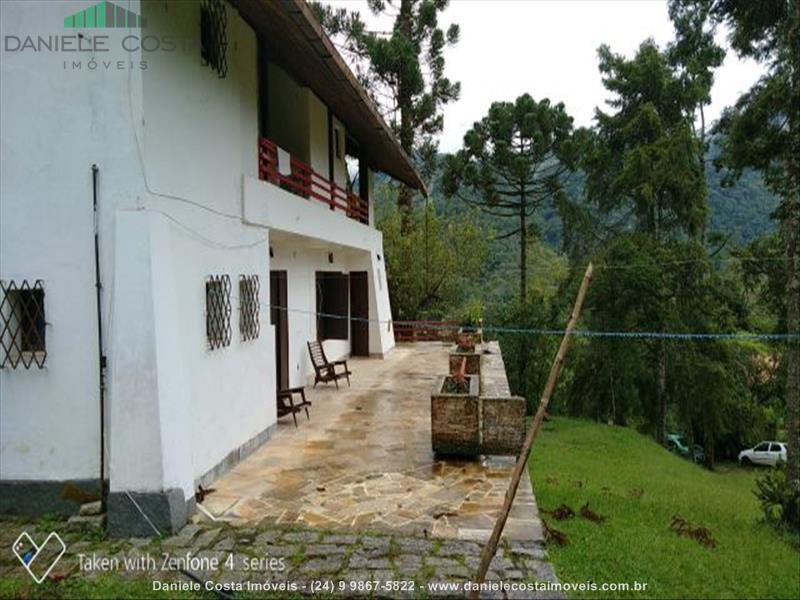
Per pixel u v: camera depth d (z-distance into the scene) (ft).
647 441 54.75
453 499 18.03
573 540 16.87
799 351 29.78
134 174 16.33
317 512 16.94
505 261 114.83
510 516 16.72
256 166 25.52
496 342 58.49
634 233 70.18
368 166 52.75
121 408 15.69
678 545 18.12
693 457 75.82
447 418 22.09
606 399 68.59
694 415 69.31
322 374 39.70
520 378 59.36
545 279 99.76
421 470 20.90
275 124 35.12
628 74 73.92
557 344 60.54
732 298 63.67
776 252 51.52
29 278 16.49
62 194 16.43
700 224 68.54
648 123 70.64
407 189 78.84
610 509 21.86
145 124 16.42
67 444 16.51
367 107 32.04
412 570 13.29
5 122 16.49
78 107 16.34
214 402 20.03
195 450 18.54
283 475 20.34
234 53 22.98
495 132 83.20
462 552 14.28
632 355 64.75
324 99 36.06
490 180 84.58
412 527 15.87
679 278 63.62
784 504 24.23
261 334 24.73
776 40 36.24
